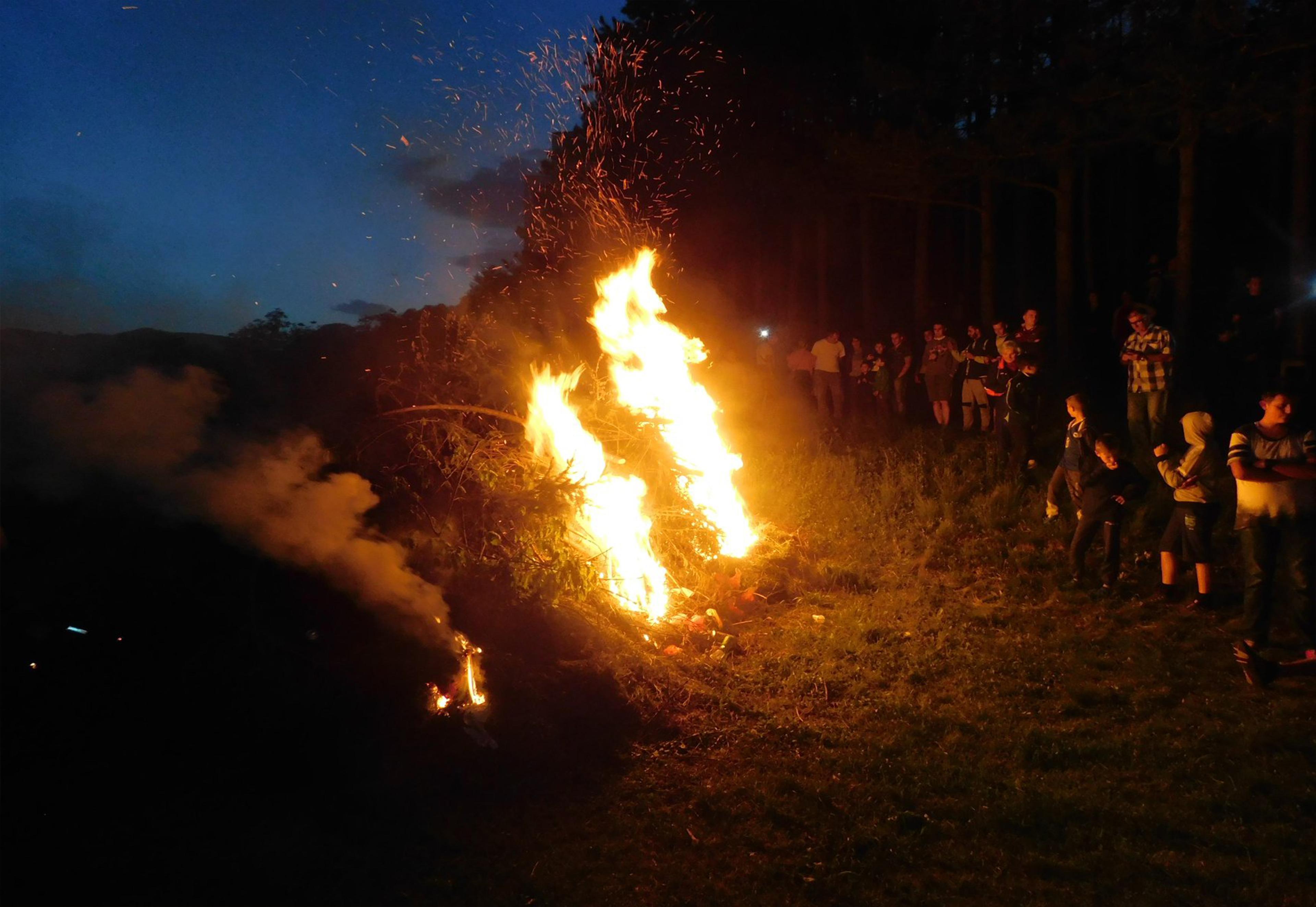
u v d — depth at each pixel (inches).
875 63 624.7
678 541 313.4
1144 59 499.2
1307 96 471.8
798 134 747.4
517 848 167.9
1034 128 565.6
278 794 169.3
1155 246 976.9
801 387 679.7
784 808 182.7
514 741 196.2
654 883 159.6
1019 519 374.0
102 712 166.9
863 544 354.0
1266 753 197.9
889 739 210.5
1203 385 521.3
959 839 172.6
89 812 154.7
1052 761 199.3
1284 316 518.6
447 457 258.8
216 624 185.8
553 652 229.8
